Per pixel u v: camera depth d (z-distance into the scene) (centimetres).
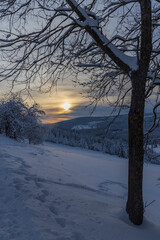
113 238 276
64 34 385
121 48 416
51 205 367
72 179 781
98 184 924
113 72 441
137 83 351
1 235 234
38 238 228
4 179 481
